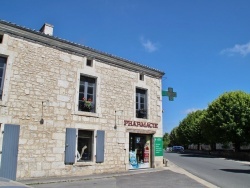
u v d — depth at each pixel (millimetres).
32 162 11523
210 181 11977
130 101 15844
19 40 11961
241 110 29562
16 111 11391
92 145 13805
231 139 30875
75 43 13531
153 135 16969
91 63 14445
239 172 15477
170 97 18188
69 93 13203
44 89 12383
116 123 14891
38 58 12414
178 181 11695
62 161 12461
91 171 13445
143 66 16734
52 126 12375
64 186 10148
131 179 12188
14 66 11625
